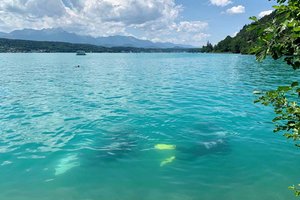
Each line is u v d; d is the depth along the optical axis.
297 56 2.62
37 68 45.84
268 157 8.31
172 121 12.20
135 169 7.68
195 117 12.75
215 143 9.53
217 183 6.88
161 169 7.68
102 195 6.39
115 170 7.62
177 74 33.72
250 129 10.91
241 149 8.97
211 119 12.40
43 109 14.60
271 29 2.65
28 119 12.66
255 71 35.94
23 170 7.65
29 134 10.63
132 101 16.61
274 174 7.27
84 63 63.22
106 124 11.88
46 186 6.80
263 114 13.02
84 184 6.88
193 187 6.70
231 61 65.12
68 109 14.60
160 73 35.53
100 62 68.25
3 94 19.09
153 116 13.05
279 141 9.55
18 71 39.09
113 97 18.02
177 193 6.45
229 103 15.62
